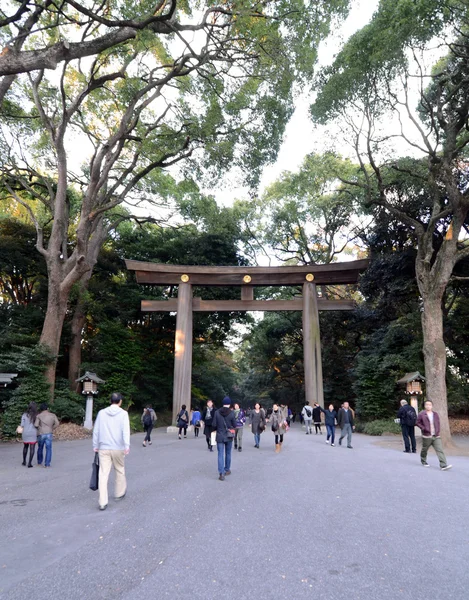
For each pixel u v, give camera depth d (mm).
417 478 8008
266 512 5516
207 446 13984
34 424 9977
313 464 9789
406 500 6191
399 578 3508
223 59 14836
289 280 22531
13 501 6371
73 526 4957
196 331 29188
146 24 10625
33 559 3930
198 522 5078
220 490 6879
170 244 28250
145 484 7406
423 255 15094
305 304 22172
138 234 28875
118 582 3420
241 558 3930
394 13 12867
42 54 9602
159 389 27531
